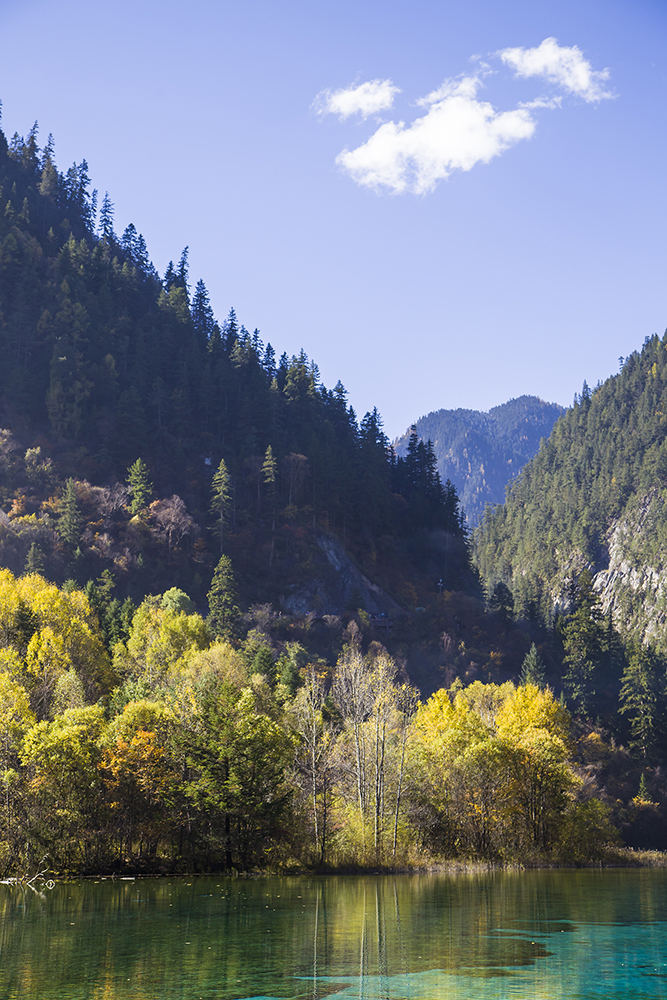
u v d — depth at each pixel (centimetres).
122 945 2419
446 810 6475
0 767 4912
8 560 14038
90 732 5219
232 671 8006
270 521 19062
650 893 4250
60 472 17638
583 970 2139
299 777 5934
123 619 10981
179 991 1864
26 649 7594
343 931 2722
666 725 14662
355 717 6072
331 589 17900
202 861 5253
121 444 18862
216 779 5162
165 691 6519
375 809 5731
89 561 15088
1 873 4588
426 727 7444
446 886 4409
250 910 3225
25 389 19275
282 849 5447
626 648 18350
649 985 1970
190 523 17075
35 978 1981
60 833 4797
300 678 9769
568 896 3984
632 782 13562
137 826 5141
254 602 16612
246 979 1988
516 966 2178
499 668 17038
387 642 16725
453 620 18350
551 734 7606
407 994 1855
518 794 7006
